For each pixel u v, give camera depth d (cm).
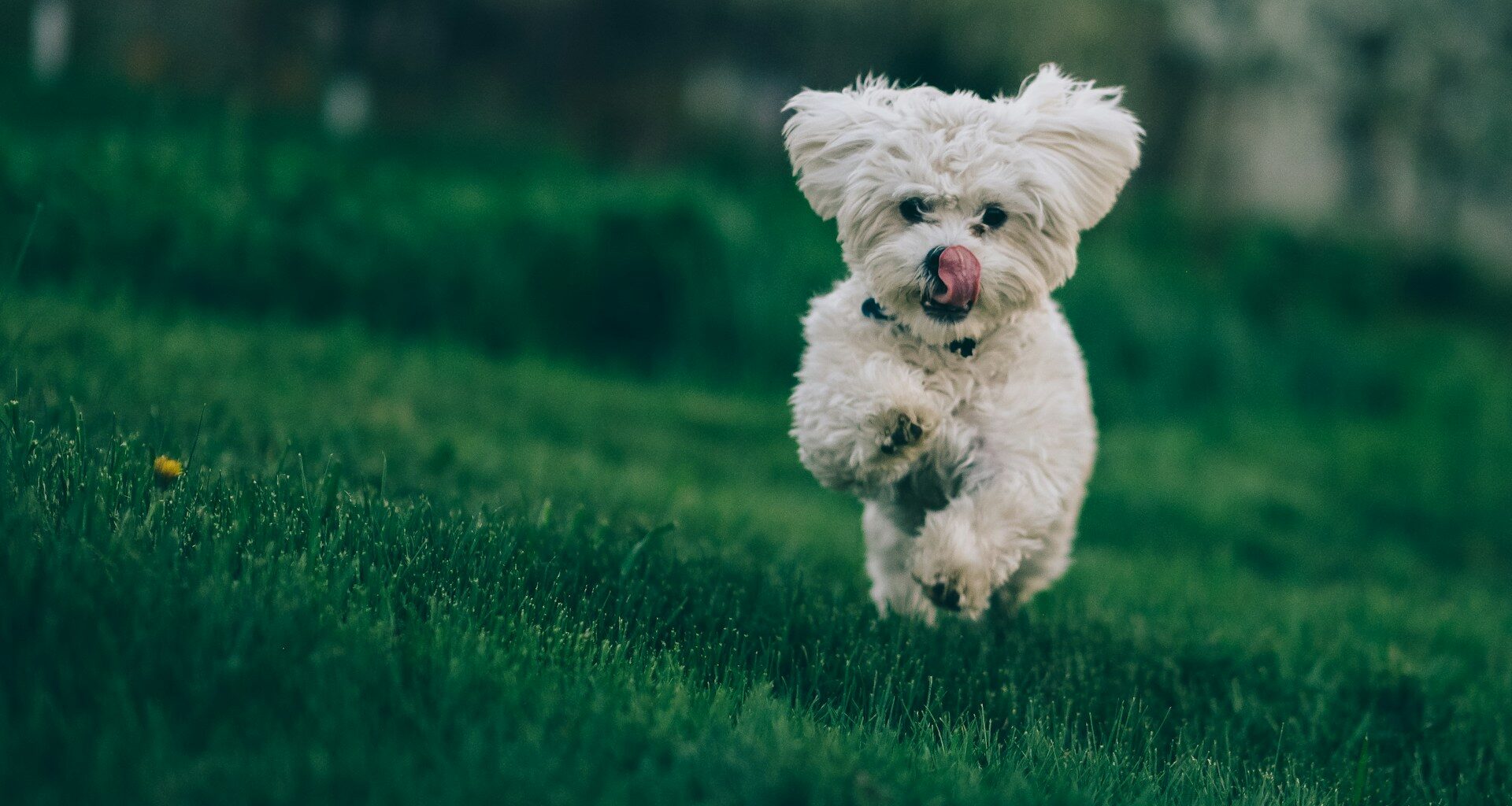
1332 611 643
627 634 362
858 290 404
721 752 265
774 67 2531
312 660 269
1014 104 394
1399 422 1705
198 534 337
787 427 1132
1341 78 2745
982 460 391
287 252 1225
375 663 278
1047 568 448
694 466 890
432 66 2411
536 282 1337
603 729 269
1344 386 1766
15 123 1416
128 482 361
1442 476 1371
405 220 1303
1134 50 2541
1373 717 427
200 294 1176
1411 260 2856
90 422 470
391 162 1697
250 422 606
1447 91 2864
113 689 242
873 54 2473
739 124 2506
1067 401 402
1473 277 2920
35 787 212
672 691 307
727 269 1388
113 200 1147
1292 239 2083
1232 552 921
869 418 373
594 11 2408
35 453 361
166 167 1220
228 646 268
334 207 1282
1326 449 1460
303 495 385
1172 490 1116
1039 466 388
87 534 313
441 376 1041
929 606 442
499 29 2412
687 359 1365
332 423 660
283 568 313
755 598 418
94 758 221
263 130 1856
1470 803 353
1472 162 2972
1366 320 2106
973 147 374
